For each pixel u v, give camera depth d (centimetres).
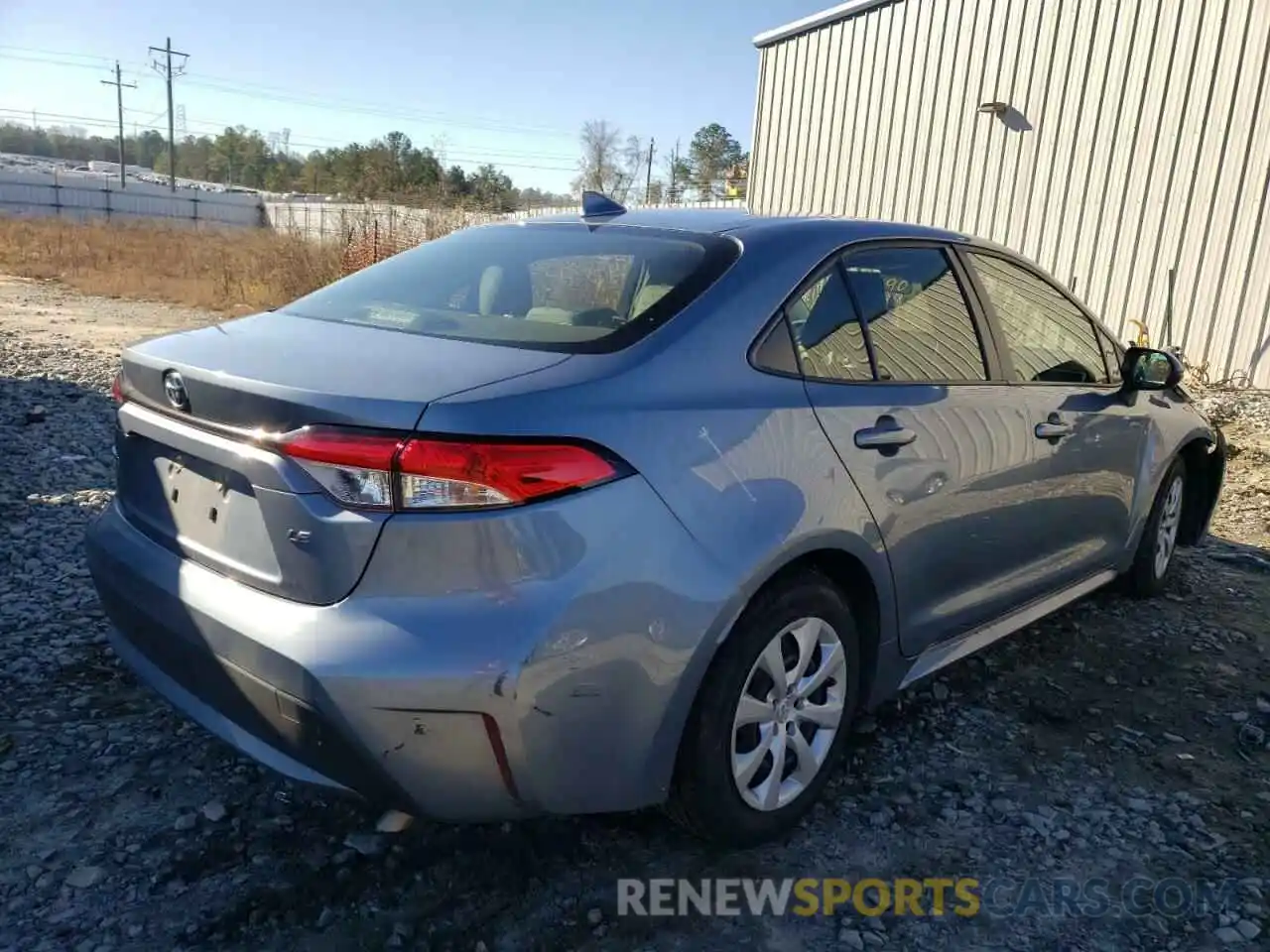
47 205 4781
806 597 259
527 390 217
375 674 201
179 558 245
